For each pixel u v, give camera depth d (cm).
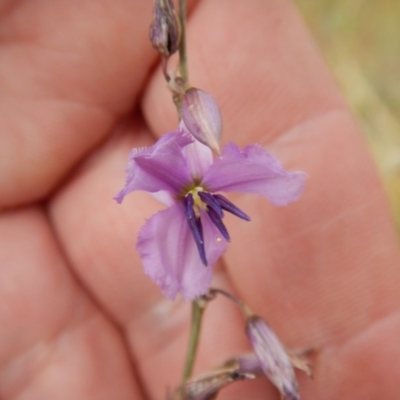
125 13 9
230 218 10
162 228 7
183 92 7
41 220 10
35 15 9
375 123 15
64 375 10
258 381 10
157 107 10
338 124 9
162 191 7
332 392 10
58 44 9
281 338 10
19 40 9
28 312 10
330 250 9
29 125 10
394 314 9
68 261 10
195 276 7
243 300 10
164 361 10
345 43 16
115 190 10
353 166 9
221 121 7
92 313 10
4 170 10
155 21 7
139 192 10
